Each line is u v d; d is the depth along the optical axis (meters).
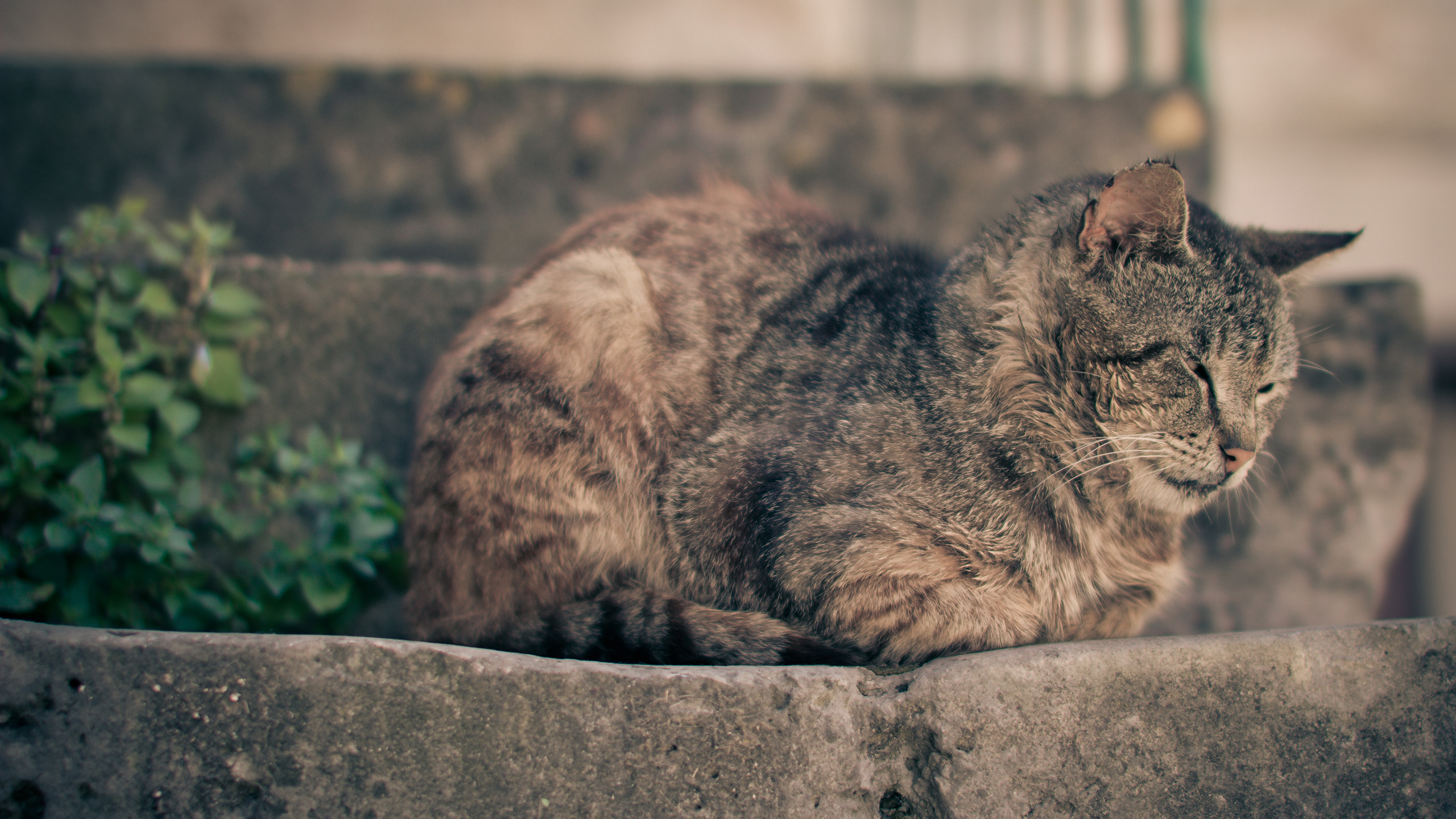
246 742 1.92
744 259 3.05
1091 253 2.59
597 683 1.98
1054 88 5.29
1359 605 3.98
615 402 2.80
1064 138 5.24
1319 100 7.37
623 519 2.80
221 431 3.36
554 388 2.75
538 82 5.25
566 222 5.27
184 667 1.92
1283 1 7.33
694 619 2.51
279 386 3.47
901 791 2.03
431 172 5.21
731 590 2.74
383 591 3.23
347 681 1.94
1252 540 4.01
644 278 2.93
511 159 5.25
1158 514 2.81
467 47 6.88
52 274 3.07
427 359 3.60
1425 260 6.98
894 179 5.28
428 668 1.96
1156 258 2.58
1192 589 3.98
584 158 5.27
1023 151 5.25
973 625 2.49
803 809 1.99
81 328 3.10
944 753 2.00
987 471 2.62
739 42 7.17
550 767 1.96
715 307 2.94
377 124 5.19
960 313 2.78
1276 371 2.73
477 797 1.94
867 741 2.02
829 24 7.19
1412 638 2.09
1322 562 4.00
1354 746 2.05
